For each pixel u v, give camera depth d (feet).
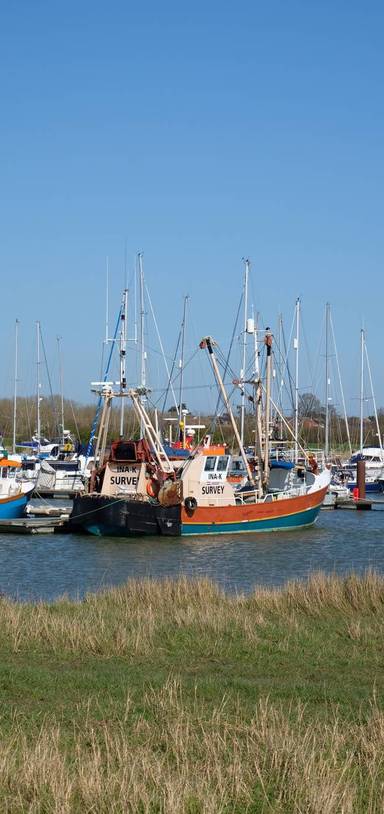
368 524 216.74
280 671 66.23
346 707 55.21
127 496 182.80
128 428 315.99
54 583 127.34
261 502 191.31
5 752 43.86
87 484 203.82
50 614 82.94
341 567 146.72
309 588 96.58
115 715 52.75
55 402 396.78
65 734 49.06
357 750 46.60
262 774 43.14
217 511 184.96
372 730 48.49
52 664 67.15
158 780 41.29
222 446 189.47
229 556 159.12
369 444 411.95
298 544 176.86
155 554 159.53
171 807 38.11
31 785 40.98
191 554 160.25
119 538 179.93
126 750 44.21
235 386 202.08
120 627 75.82
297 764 42.88
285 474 209.05
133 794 39.60
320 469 227.20
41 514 207.72
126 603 90.58
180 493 181.68
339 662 69.00
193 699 56.80
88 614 83.05
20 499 201.26
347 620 84.69
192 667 67.00
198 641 74.18
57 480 291.79
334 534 194.29
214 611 84.48
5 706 54.80
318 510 205.16
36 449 336.70
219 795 40.40
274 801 40.60
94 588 121.49
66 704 55.83
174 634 76.23
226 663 68.59
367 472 338.13
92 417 417.28
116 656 69.92
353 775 43.14
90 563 148.25
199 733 49.52
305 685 60.80
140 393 190.60
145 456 184.03
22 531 185.57
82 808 39.52
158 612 85.66
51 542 174.09
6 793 40.70
